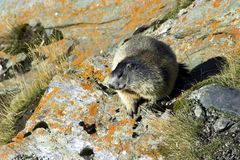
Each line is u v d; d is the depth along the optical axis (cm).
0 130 1142
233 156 802
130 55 952
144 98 941
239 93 871
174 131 863
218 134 838
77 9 1303
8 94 1310
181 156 835
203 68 1003
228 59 962
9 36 1380
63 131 957
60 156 934
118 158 884
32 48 1356
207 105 873
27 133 989
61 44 1310
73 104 994
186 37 1081
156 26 1201
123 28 1249
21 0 1377
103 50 1259
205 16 1080
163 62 933
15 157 959
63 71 1180
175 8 1188
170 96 950
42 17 1352
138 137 896
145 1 1234
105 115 955
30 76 1321
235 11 1051
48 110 1001
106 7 1273
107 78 977
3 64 1361
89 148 920
